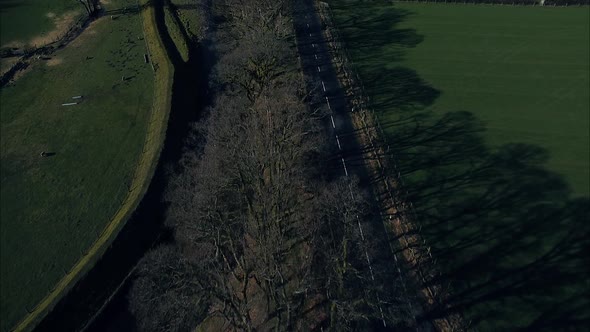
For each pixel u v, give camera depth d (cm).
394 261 6900
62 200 8019
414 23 13312
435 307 6316
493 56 11788
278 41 9719
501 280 6600
